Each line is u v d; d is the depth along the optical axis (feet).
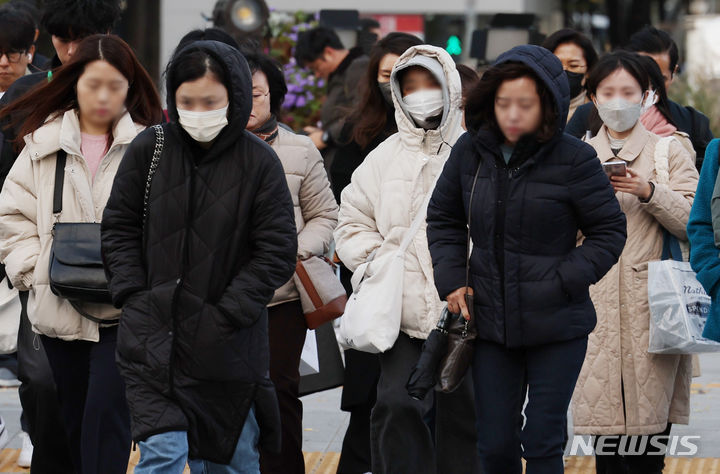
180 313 45.83
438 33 199.93
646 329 58.49
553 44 77.41
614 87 58.59
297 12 138.41
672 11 274.77
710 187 52.44
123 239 46.75
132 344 45.91
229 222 45.85
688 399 61.67
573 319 47.85
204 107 45.03
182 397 45.83
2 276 56.85
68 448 55.42
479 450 49.83
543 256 47.70
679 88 163.32
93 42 52.90
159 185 45.98
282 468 59.06
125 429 53.26
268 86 60.39
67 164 53.26
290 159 59.77
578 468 68.03
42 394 54.03
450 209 49.90
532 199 47.29
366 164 56.59
